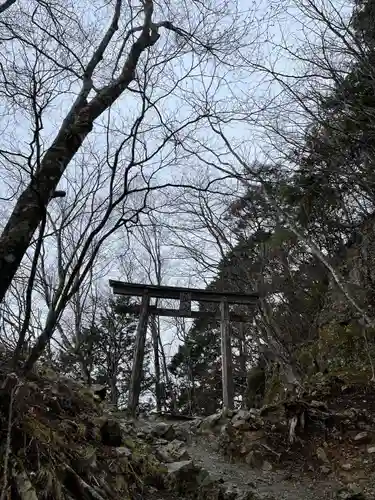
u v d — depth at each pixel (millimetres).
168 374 24047
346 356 10562
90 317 25562
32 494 3201
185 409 22938
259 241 13430
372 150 8164
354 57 8570
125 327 20875
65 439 4285
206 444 7871
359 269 11562
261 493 6070
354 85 8297
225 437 7766
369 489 6316
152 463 5391
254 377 14305
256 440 7641
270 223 12609
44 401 4797
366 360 9977
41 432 3926
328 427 7977
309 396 9109
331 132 8422
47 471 3529
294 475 6953
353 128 8320
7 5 4254
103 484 4094
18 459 3473
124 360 22266
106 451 4809
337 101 8086
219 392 22641
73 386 6078
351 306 11039
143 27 4652
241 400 18953
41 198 3506
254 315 13273
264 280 14070
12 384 3645
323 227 11891
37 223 3553
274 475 6941
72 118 3977
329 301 12594
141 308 12555
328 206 11133
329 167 8766
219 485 5703
